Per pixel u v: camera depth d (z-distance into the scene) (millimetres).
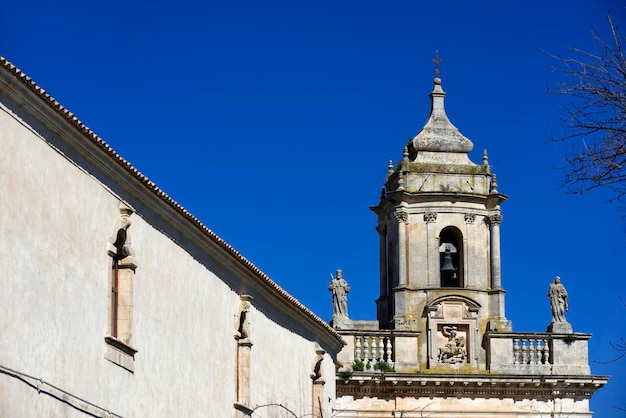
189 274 40500
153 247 38062
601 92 28156
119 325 36219
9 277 30875
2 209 30641
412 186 70625
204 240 41188
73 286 33531
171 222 39094
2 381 30484
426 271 69812
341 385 67188
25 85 31188
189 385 40094
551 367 68625
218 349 42500
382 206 72250
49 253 32500
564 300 69750
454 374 67438
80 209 34031
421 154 71562
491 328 69250
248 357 44625
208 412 41469
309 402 51438
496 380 67562
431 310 69125
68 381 33156
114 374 35406
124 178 35969
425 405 67438
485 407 67812
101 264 35000
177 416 39156
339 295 69500
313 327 52000
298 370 50188
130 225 36594
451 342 69062
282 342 48500
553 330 69250
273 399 47125
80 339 33812
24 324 31406
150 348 37594
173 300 39219
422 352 68750
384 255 72188
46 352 32250
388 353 68438
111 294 35688
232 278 43844
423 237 70188
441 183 70562
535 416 67875
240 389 44312
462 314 69312
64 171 33312
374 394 67438
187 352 40062
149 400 37406
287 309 48812
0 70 30312
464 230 70312
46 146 32500
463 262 70125
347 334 68500
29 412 31516
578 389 68250
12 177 31078
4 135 30828
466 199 70500
